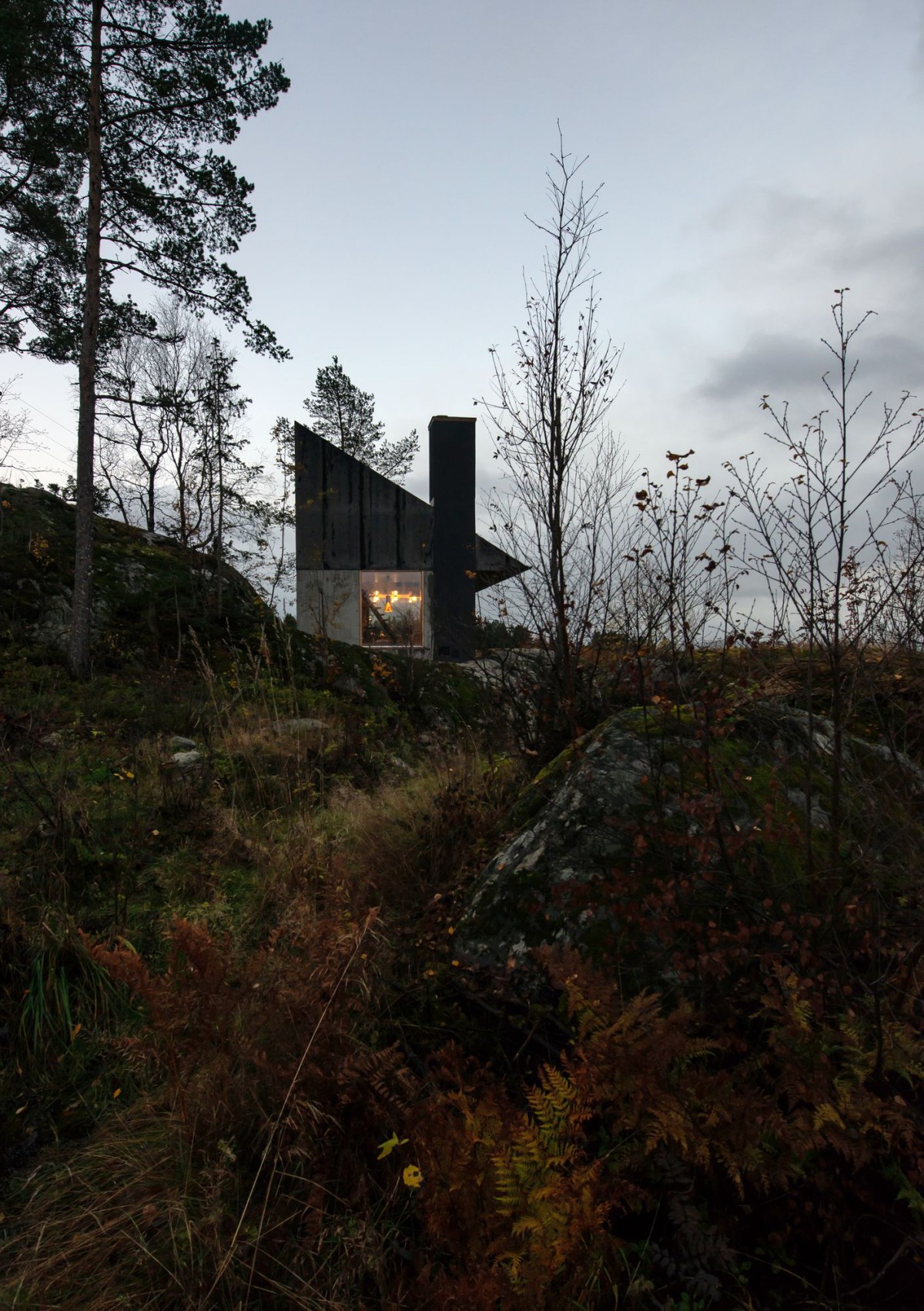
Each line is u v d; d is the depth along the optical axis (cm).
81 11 945
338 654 1138
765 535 225
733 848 219
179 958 211
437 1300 153
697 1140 166
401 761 695
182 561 1275
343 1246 173
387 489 1767
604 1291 162
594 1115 189
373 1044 234
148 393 1645
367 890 333
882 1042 175
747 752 295
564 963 203
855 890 220
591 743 332
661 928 215
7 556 1046
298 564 1725
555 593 461
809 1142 163
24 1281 165
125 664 949
